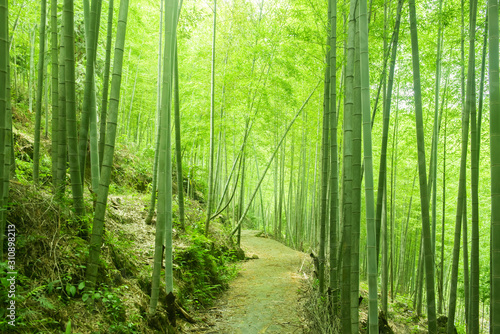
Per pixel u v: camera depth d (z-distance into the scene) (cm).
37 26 699
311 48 566
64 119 328
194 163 1302
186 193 1079
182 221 622
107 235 365
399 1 400
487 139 682
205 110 936
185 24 596
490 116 249
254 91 777
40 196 286
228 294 549
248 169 2003
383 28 435
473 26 392
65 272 259
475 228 382
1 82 207
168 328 332
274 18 737
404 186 1044
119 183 782
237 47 887
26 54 884
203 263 533
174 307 352
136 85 1224
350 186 317
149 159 1074
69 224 304
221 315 440
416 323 613
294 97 860
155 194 568
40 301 212
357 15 318
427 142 777
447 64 534
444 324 595
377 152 904
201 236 582
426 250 358
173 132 1117
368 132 270
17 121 654
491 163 248
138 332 283
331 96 398
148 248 467
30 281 230
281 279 663
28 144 541
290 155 1473
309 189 1545
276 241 1368
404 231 1102
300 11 545
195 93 1033
